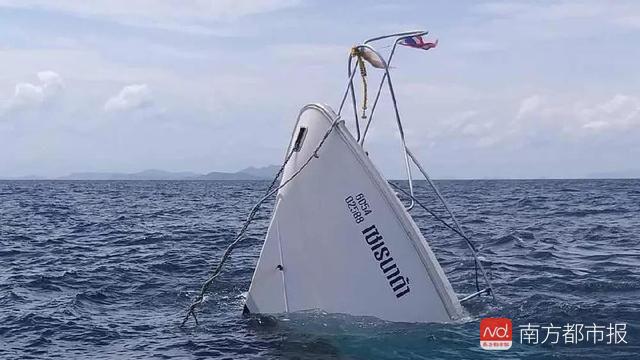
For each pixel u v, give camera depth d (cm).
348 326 762
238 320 866
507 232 2036
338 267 782
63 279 1280
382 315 765
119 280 1260
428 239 1850
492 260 1430
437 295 763
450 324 767
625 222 2444
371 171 773
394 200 768
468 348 698
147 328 873
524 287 1085
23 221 2927
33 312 981
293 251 806
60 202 4912
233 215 3347
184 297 1080
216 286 1156
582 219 2631
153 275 1313
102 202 4962
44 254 1725
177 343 786
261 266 822
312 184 799
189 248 1792
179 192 7975
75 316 954
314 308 788
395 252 767
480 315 840
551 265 1347
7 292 1150
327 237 788
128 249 1809
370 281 771
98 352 773
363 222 775
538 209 3359
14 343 817
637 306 909
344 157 785
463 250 1609
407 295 763
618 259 1427
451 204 3944
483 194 5891
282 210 816
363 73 830
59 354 769
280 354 707
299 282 799
